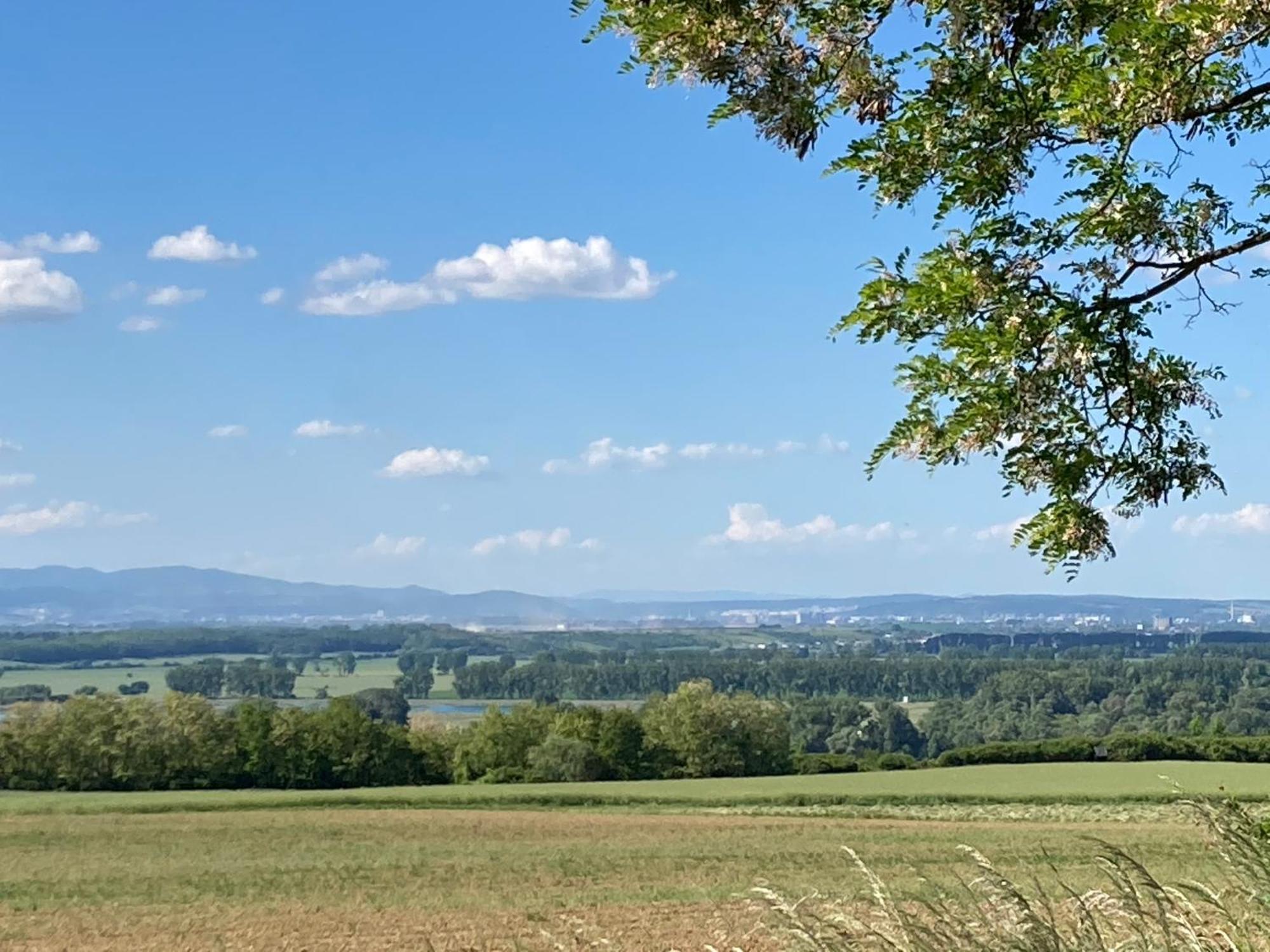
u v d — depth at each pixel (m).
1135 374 6.29
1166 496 6.31
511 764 85.12
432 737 87.62
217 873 40.84
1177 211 6.14
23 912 33.28
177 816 60.62
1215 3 5.09
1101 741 78.81
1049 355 5.88
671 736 85.69
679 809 62.28
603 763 84.75
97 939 28.94
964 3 5.54
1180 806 4.57
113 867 43.00
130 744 82.00
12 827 56.16
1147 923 3.99
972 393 5.91
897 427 6.05
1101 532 6.24
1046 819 54.16
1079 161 5.98
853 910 4.06
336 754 84.38
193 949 27.27
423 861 43.16
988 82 5.73
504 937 26.19
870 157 5.89
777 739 86.00
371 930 28.88
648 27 5.44
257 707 85.38
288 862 43.50
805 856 41.59
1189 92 5.41
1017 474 6.27
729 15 5.46
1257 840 4.38
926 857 36.31
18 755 81.12
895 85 5.73
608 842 48.06
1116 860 4.03
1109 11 5.61
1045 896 4.02
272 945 27.16
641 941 22.52
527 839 49.69
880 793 63.16
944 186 5.95
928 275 5.79
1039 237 6.02
